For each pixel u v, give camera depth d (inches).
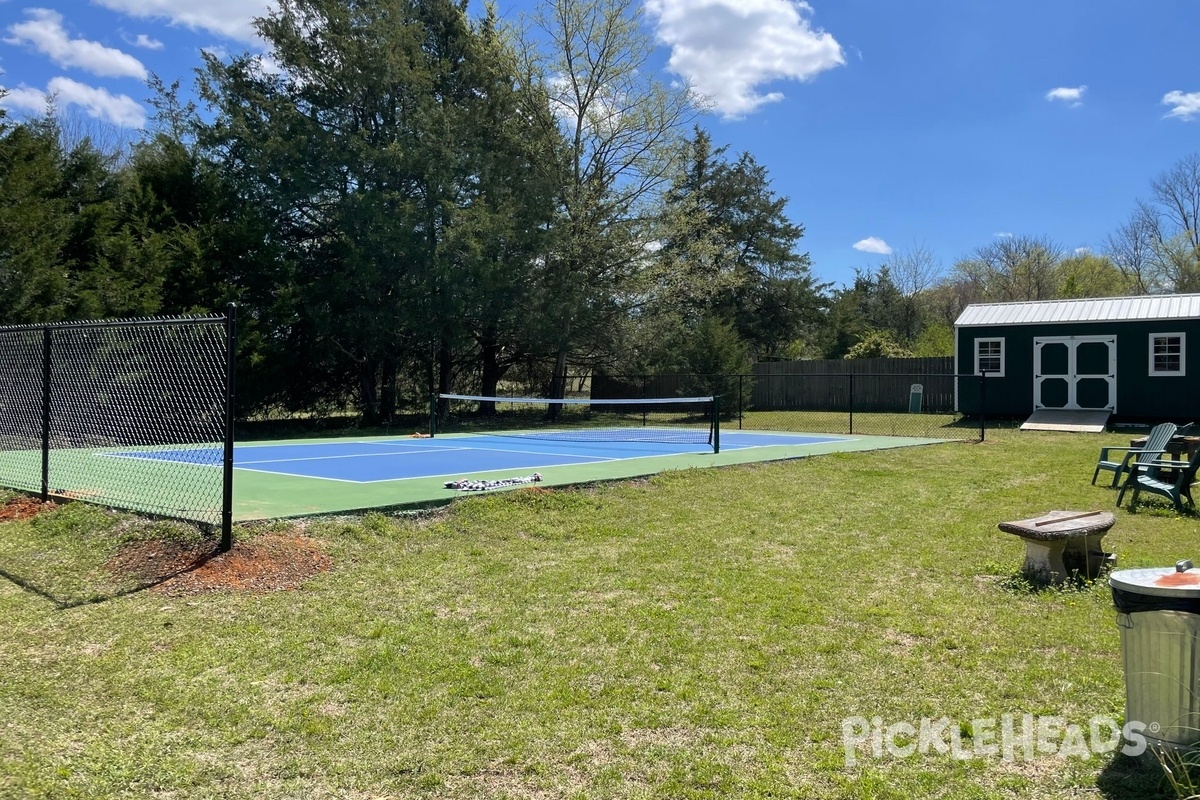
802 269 1712.6
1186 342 831.1
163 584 222.2
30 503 322.3
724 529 311.1
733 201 1663.4
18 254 623.2
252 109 846.5
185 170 807.1
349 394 963.3
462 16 964.0
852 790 120.1
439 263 805.9
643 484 396.5
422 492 341.4
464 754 132.4
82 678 163.0
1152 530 313.1
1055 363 907.4
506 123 954.1
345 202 805.2
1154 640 123.0
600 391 1248.8
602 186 1015.0
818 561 260.8
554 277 933.8
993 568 248.4
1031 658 172.6
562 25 983.0
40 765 128.4
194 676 164.2
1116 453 580.7
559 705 150.3
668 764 128.6
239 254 780.6
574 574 243.9
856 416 1013.2
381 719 145.2
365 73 832.9
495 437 717.3
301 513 283.3
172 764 129.5
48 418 328.5
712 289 1105.4
